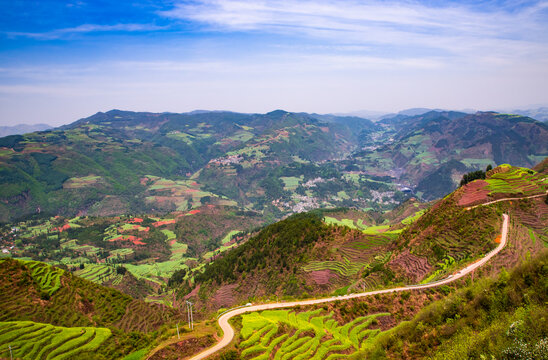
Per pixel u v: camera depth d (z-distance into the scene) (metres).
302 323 71.81
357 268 127.25
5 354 70.31
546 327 29.83
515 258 81.38
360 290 91.31
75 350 74.69
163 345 62.31
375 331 68.12
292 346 63.34
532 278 38.81
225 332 68.19
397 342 46.28
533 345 28.92
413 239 115.62
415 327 46.84
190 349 61.03
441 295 74.94
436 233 107.56
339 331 69.00
